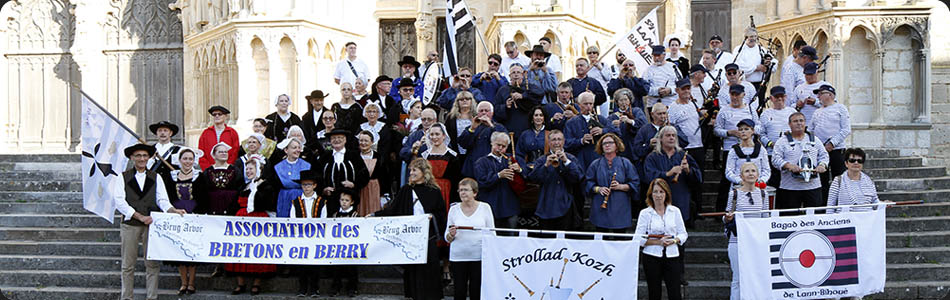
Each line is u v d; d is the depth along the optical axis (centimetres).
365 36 1848
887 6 1516
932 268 1100
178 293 1100
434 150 1091
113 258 1209
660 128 1130
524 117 1192
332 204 1065
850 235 972
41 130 2044
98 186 1127
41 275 1170
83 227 1316
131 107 2030
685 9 1822
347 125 1241
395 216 1010
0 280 1171
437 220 1005
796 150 1088
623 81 1274
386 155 1150
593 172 1050
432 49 1861
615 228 1028
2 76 2041
